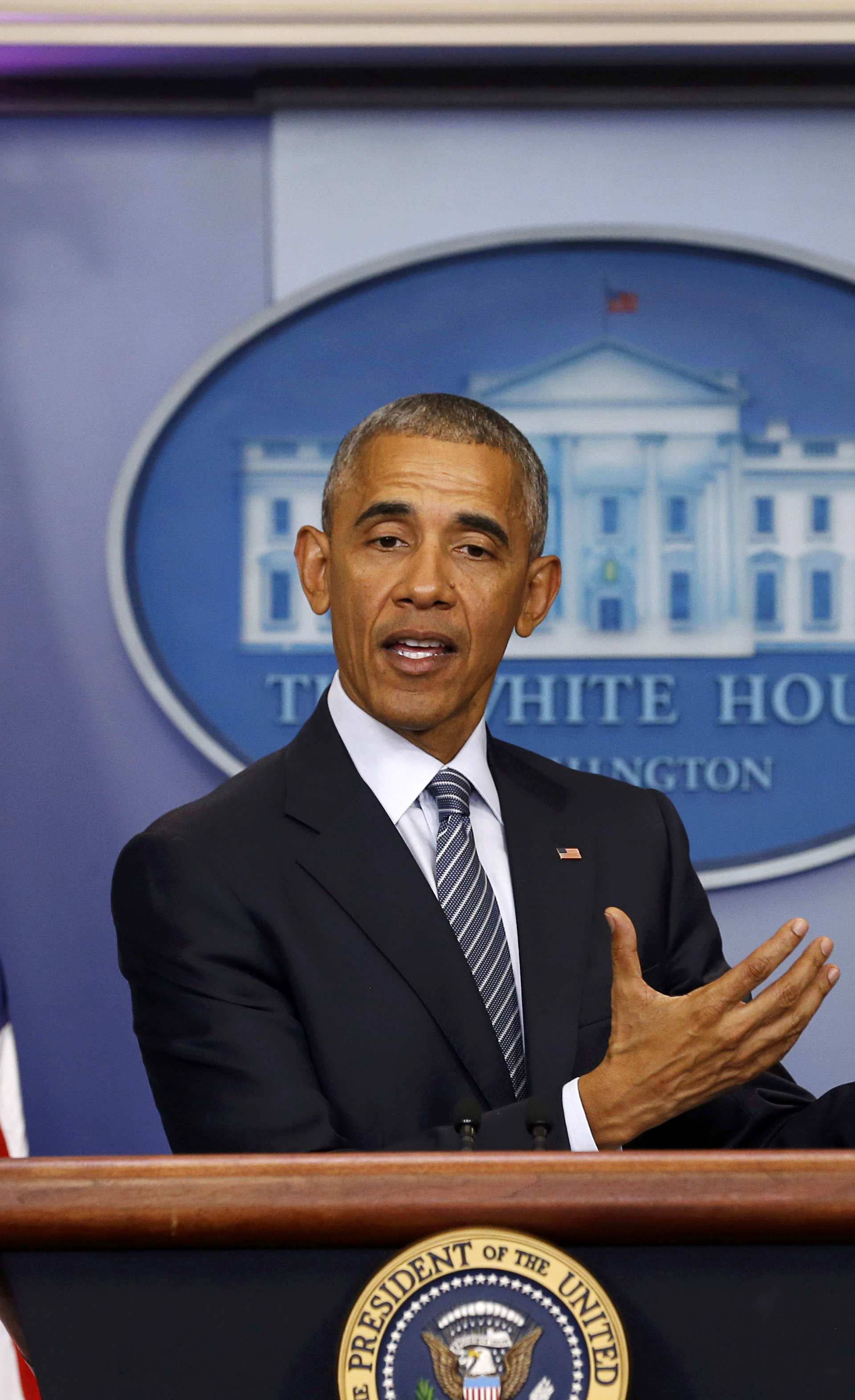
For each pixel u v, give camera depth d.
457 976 6.20
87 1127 11.45
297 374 12.19
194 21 12.11
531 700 11.91
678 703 11.95
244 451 12.11
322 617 12.01
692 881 7.33
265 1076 5.84
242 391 12.16
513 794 7.12
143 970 6.31
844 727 11.93
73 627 11.95
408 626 6.44
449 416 6.69
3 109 12.28
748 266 12.34
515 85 12.41
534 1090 6.13
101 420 12.15
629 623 12.01
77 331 12.21
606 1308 3.50
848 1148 5.84
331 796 6.65
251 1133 5.75
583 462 12.16
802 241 12.41
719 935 7.37
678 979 7.04
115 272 12.28
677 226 12.37
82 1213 3.64
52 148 12.34
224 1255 3.69
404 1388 3.46
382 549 6.60
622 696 11.95
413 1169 3.69
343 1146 5.71
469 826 6.73
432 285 12.30
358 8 12.12
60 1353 3.67
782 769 11.88
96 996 11.59
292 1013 6.18
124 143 12.37
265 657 11.95
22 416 12.11
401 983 6.19
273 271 12.34
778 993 4.92
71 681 11.89
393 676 6.53
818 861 11.69
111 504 12.02
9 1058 10.59
